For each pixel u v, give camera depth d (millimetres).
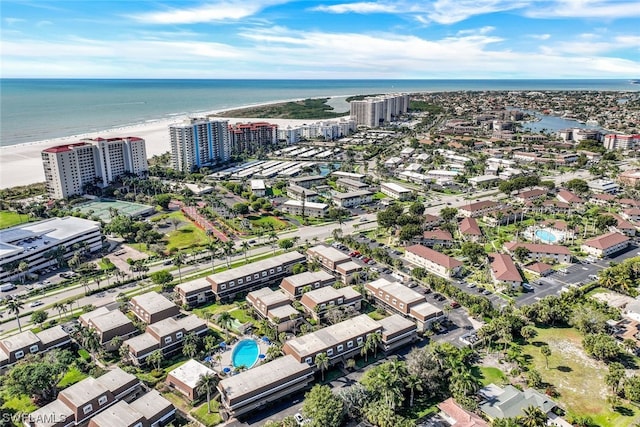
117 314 168250
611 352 143500
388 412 118562
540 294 194875
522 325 162375
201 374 137000
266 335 163750
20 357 147500
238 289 195750
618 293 194375
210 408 129125
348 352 149750
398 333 155750
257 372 134500
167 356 154750
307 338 150000
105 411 120062
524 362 148125
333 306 177000
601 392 133875
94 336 153125
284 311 171875
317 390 122812
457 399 126875
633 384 128125
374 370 134375
